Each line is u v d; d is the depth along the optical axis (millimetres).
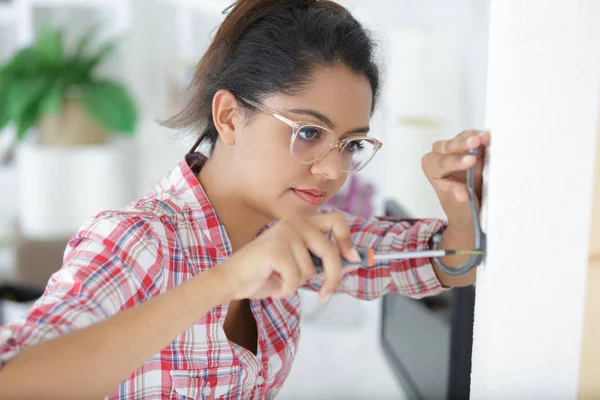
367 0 2514
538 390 652
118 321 654
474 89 2295
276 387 1054
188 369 902
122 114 2914
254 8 938
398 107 2242
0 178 3383
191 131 1056
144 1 2982
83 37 2941
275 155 883
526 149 625
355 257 717
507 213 639
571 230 629
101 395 649
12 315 1970
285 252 670
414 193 2207
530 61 613
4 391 621
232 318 1016
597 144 615
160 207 905
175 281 881
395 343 1870
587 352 643
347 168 918
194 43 2906
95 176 2986
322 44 865
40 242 2373
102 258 769
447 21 2434
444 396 1435
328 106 862
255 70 890
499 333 653
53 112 2936
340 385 1830
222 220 971
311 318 2213
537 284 641
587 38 602
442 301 1481
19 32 3334
